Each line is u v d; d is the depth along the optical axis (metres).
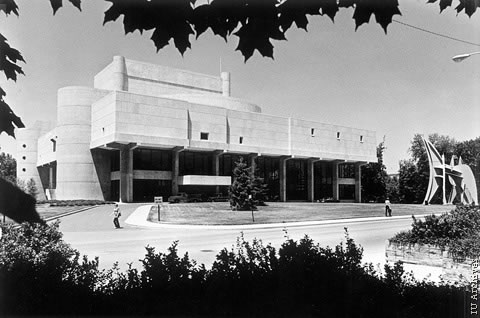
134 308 4.38
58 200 57.28
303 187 79.44
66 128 61.00
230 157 70.06
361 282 5.12
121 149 57.25
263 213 40.44
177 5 2.77
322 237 21.97
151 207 46.00
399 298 5.00
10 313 4.33
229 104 71.25
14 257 6.06
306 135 74.88
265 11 2.84
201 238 21.72
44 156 79.75
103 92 63.25
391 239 12.88
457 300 5.02
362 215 41.84
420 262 11.88
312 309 4.56
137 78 71.50
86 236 22.62
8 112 4.45
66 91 61.34
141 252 15.94
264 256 5.79
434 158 67.44
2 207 7.62
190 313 4.38
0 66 4.45
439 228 12.15
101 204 52.56
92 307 4.47
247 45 2.95
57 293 4.72
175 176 61.53
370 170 89.62
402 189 85.12
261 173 73.31
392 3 2.82
